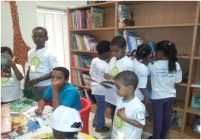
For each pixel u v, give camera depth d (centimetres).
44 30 220
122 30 299
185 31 256
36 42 222
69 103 169
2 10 288
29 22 319
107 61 263
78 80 371
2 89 197
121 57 224
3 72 200
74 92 175
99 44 261
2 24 290
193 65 239
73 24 362
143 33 298
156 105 234
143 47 233
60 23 412
